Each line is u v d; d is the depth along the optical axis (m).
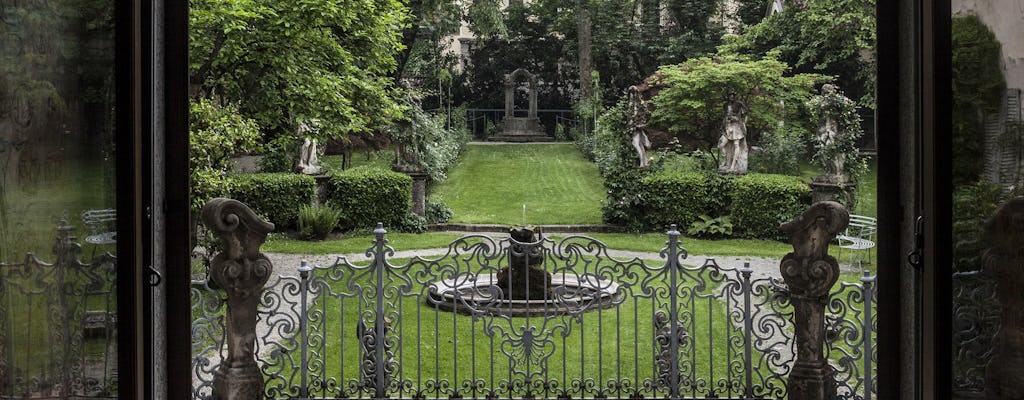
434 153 18.20
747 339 5.57
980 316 3.39
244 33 10.52
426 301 9.18
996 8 3.30
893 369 4.20
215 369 5.20
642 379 6.51
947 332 3.42
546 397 5.77
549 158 22.30
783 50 19.98
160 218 4.14
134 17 3.56
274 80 10.89
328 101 11.29
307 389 5.71
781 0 21.27
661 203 15.01
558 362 6.98
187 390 4.23
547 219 15.88
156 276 3.85
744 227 14.44
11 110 3.03
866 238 13.25
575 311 5.85
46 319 3.18
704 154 16.28
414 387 6.35
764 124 18.02
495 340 7.60
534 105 26.67
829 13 18.88
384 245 5.90
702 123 17.75
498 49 28.88
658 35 26.33
